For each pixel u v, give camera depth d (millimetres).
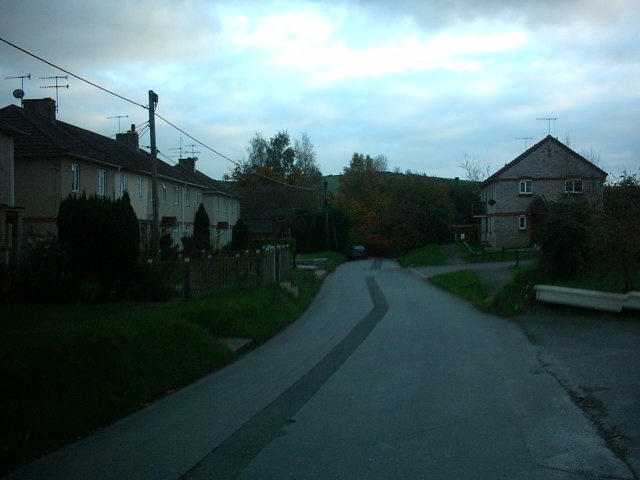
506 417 8227
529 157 54656
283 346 15820
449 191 82312
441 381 10664
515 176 54750
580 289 20047
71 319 15289
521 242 54656
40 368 8961
